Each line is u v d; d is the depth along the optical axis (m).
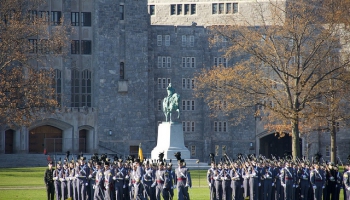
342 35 171.12
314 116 170.00
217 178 120.06
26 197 130.00
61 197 121.69
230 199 120.62
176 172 111.88
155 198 114.25
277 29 173.75
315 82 166.12
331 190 121.12
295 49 186.00
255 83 172.75
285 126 193.12
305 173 121.31
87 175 117.31
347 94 191.75
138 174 111.19
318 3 199.50
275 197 123.50
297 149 167.62
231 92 177.00
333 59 175.00
